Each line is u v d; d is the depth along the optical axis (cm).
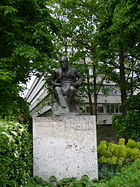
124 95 1636
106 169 726
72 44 1867
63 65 798
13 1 1097
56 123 723
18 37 1166
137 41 1174
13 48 1110
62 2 1728
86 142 718
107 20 1312
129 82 1931
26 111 1259
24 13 1247
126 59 1981
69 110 757
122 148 801
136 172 591
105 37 1352
